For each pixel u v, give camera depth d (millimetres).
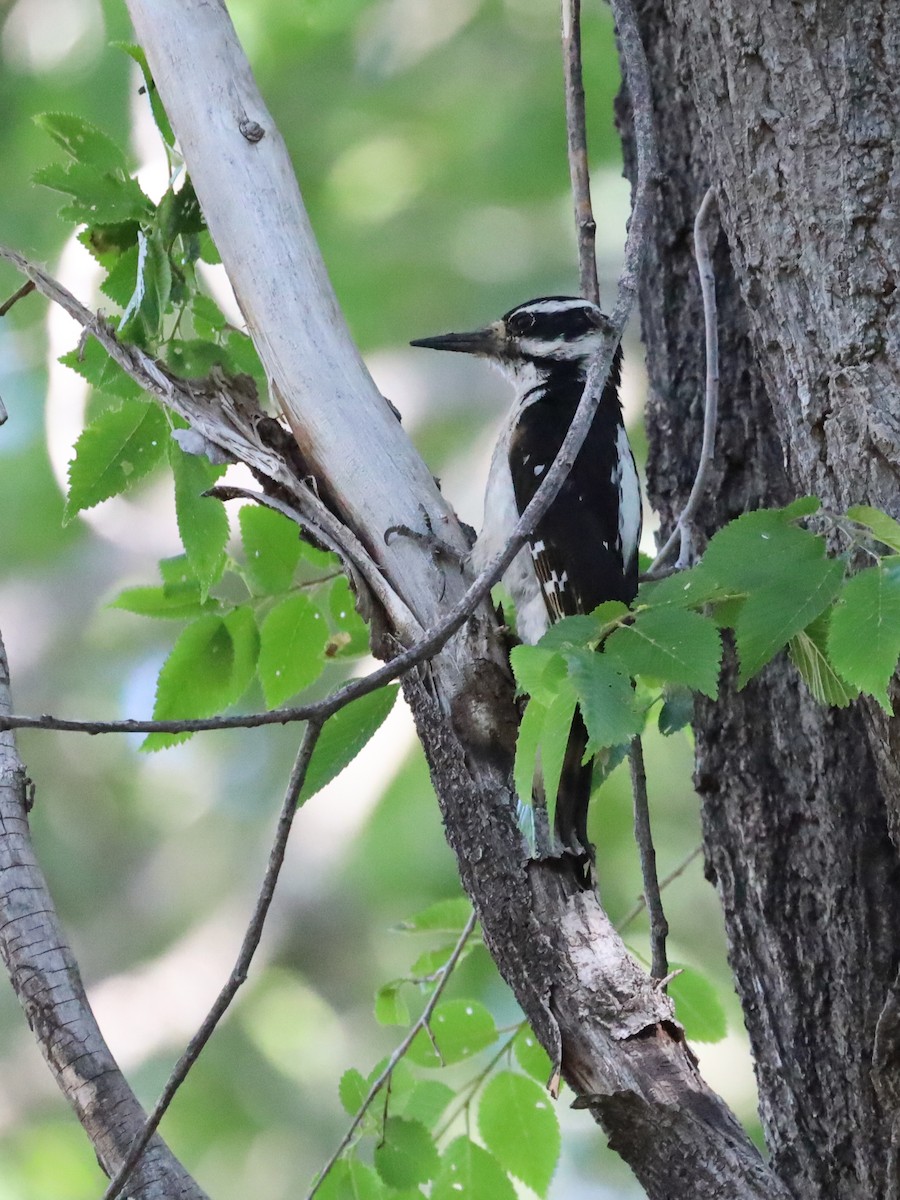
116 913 15516
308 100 15836
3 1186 13242
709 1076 12938
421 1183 6484
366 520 6047
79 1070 5309
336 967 14422
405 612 5844
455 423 16562
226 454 6223
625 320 5359
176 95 6414
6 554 16562
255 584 6883
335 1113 13906
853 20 5500
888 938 5848
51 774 16188
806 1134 5902
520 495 8320
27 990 5387
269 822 15531
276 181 6355
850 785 6035
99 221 6523
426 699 5684
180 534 6430
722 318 6895
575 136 7391
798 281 5445
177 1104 13984
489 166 15586
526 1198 12367
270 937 14578
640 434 15352
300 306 6246
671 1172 4875
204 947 14938
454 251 16031
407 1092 6895
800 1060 5969
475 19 15867
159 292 6605
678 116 7176
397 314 16234
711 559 4547
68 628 16734
